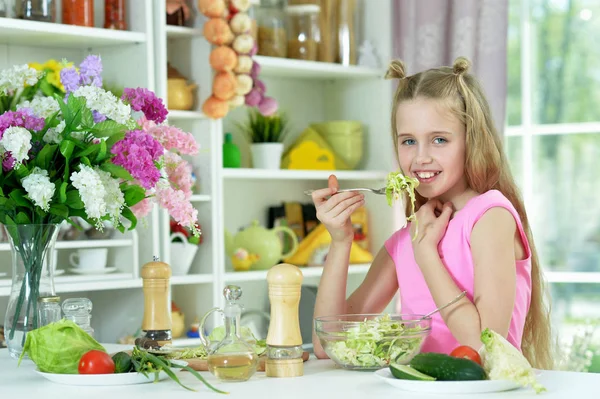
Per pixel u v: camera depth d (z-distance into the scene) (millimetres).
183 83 3221
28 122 1718
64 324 1517
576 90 3672
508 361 1289
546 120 3719
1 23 2771
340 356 1513
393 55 3736
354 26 3797
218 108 3201
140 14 3080
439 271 1695
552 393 1267
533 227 3729
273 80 3820
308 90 3936
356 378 1436
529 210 3730
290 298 1465
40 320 1763
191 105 3264
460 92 1841
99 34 2967
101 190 1631
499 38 3445
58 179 1746
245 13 3336
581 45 3660
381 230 3793
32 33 2900
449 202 1859
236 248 3494
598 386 1323
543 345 1963
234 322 1447
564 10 3689
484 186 1879
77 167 1733
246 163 3674
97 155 1719
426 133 1820
